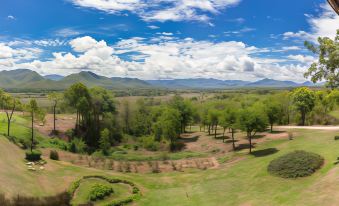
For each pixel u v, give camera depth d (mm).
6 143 50594
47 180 41344
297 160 39156
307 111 81125
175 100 112562
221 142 75250
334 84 26547
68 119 98250
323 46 25844
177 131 85188
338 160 36031
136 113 109438
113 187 42844
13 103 65250
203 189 40906
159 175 52375
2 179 34781
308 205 26109
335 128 63625
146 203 38188
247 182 39469
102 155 69812
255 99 131750
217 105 122438
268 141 62719
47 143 68875
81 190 40406
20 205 31547
